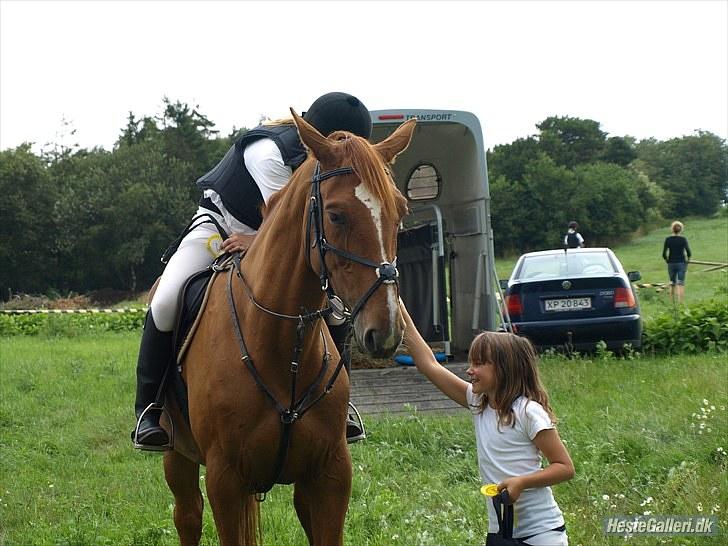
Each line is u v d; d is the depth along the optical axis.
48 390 12.57
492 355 4.04
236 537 4.28
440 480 7.27
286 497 7.03
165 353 4.91
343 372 4.41
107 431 10.07
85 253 61.66
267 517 6.35
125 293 58.78
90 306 47.94
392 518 6.32
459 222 12.45
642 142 81.50
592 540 5.47
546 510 3.98
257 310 4.18
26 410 11.26
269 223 4.31
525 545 3.92
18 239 59.50
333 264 3.65
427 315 12.52
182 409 4.84
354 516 6.27
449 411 9.76
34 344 19.03
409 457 8.02
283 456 4.17
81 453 9.19
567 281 12.73
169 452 5.30
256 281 4.23
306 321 4.05
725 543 5.32
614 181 56.00
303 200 4.00
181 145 73.00
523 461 3.98
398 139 4.09
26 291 60.22
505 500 3.78
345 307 3.75
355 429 5.00
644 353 13.10
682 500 5.96
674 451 7.09
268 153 4.72
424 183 12.43
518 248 54.38
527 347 4.08
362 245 3.56
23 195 60.28
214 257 5.11
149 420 4.89
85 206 61.31
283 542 5.92
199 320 4.61
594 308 12.68
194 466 5.36
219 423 4.20
